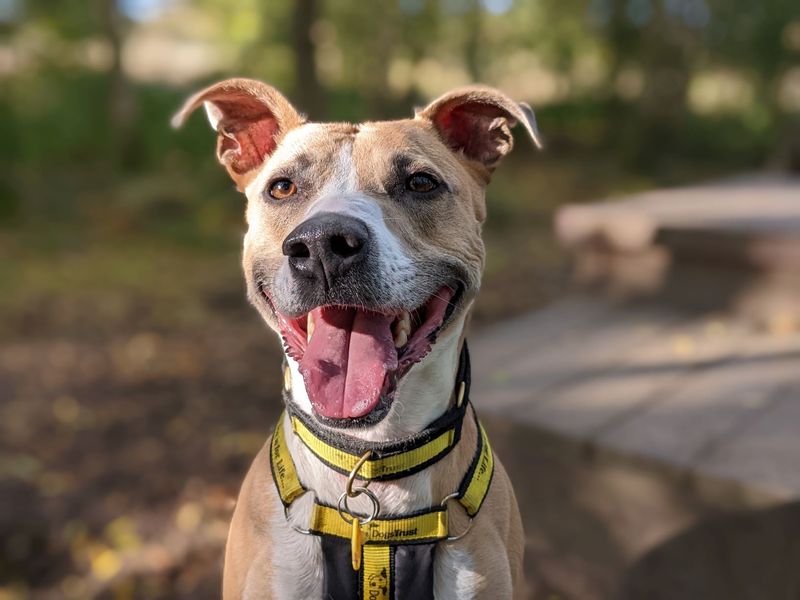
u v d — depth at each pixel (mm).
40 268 2195
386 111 4117
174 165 3414
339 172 487
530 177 3756
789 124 2330
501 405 893
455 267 485
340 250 427
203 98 519
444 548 460
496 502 490
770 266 1141
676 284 1251
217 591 875
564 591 790
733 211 1358
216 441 1194
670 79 4199
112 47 3359
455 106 533
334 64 4395
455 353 480
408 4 4078
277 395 1377
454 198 499
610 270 1315
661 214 1316
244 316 1837
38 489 1074
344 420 432
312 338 457
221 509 1002
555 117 4746
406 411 465
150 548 946
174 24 5559
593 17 4773
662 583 763
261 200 502
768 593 704
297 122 528
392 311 444
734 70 4836
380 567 454
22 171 3146
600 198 3453
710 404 880
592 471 799
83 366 1521
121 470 1120
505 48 5012
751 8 4445
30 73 3908
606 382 958
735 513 715
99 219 2691
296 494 467
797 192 1661
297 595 461
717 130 4641
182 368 1506
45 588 913
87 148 3605
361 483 454
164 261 2312
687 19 4375
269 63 4125
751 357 1024
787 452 757
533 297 1934
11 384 1427
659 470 752
